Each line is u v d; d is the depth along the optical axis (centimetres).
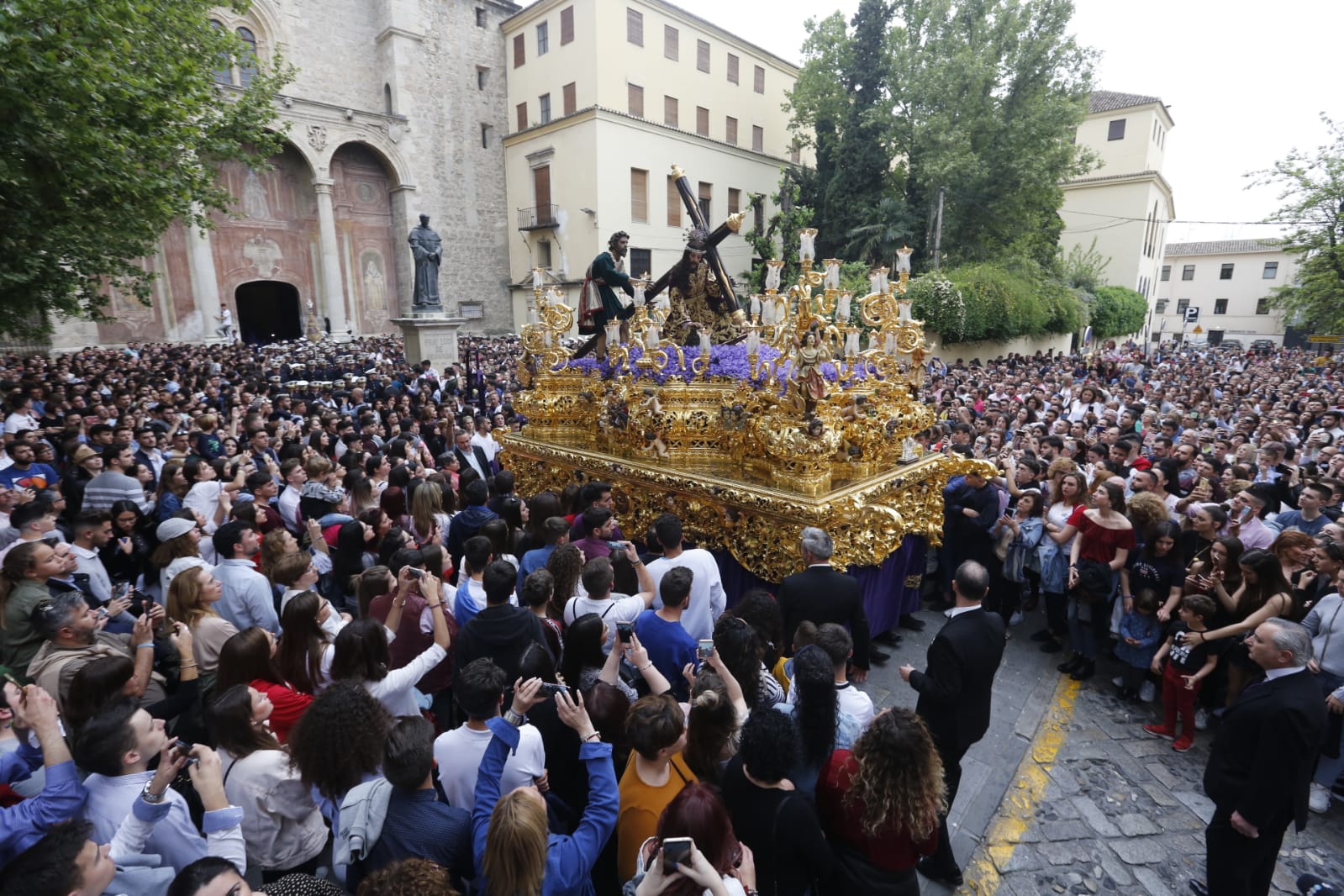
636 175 3384
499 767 272
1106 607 562
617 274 804
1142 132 4112
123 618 455
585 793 315
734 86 3788
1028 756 480
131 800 266
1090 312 3656
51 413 1039
